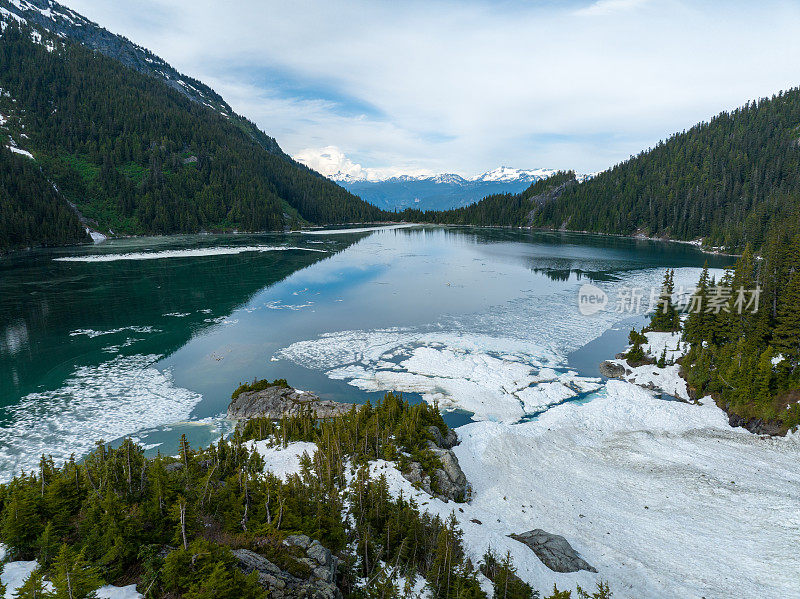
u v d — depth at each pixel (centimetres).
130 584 1912
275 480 3039
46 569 1931
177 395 5372
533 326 8381
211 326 7969
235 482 2962
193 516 2317
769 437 4622
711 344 6431
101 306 8925
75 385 5509
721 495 3591
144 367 6109
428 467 3766
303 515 2716
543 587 2488
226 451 3562
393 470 3712
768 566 2784
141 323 7975
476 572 2528
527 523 3344
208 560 1845
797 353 5622
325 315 8900
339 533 2608
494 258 16700
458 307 9650
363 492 3088
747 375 5094
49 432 4438
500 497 3691
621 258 16675
